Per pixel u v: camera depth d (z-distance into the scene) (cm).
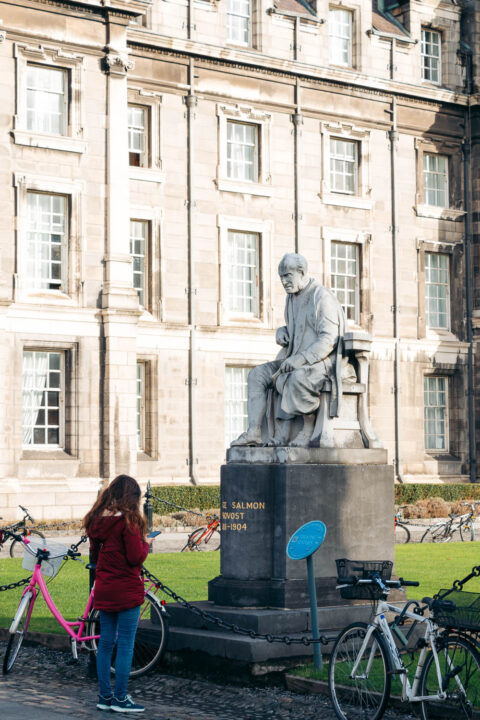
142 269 4891
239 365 5078
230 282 5116
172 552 3381
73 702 1473
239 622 1645
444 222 5759
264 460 1750
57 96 4538
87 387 4494
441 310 5791
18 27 4400
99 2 4534
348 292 5466
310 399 1775
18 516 4262
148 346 4822
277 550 1712
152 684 1595
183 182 4956
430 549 3450
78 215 4512
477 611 1253
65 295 4500
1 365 4284
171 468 4847
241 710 1445
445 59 5825
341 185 5459
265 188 5162
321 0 5353
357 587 1370
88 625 1655
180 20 4956
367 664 1366
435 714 1298
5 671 1656
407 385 5562
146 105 4888
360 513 1769
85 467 4469
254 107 5147
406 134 5638
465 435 5762
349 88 5428
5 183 4372
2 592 2373
